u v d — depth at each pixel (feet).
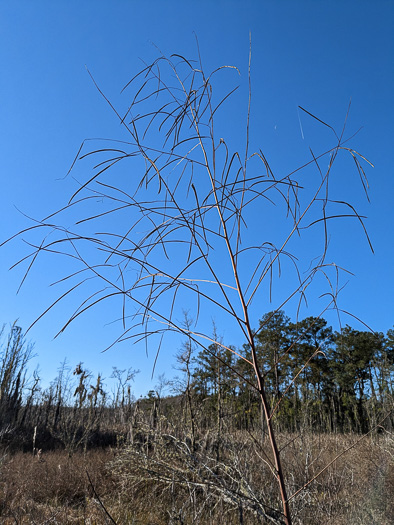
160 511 20.38
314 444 21.72
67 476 31.50
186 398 31.14
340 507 15.89
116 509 19.61
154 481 25.38
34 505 18.19
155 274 5.72
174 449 25.71
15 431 77.30
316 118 6.02
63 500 24.71
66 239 5.35
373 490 16.89
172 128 6.60
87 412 77.61
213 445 22.38
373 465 19.42
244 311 5.94
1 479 30.35
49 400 97.30
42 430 84.33
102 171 5.71
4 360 96.53
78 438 66.49
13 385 97.04
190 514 14.33
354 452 21.91
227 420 21.39
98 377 80.02
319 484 17.03
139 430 31.27
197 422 29.66
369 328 5.95
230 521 12.59
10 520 16.65
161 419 30.01
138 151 6.07
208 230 6.13
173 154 6.31
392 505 16.07
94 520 15.35
